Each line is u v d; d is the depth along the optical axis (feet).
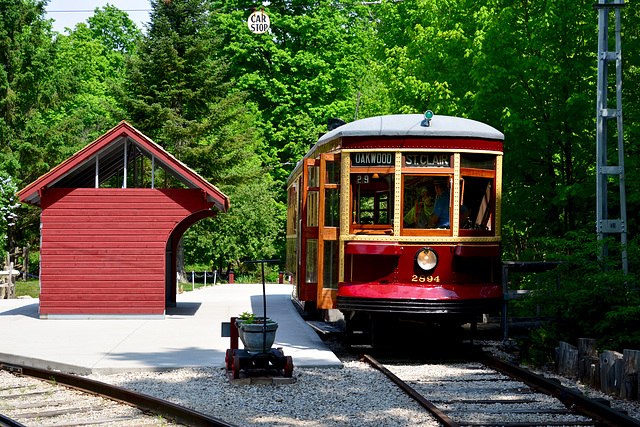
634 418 25.02
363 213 39.24
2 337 44.34
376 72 74.49
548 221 63.67
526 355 39.22
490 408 26.78
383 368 33.83
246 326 31.55
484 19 59.52
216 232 121.08
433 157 38.70
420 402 26.86
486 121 62.49
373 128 38.91
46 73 118.11
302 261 42.93
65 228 55.16
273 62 131.75
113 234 55.26
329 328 53.11
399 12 95.91
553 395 28.81
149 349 39.37
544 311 42.70
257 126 134.72
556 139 60.23
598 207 45.85
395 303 37.58
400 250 38.29
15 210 111.34
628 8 57.31
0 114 117.29
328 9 131.54
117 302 55.16
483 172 39.78
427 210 38.75
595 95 59.06
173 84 108.47
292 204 62.49
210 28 114.52
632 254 40.42
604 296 38.37
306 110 133.28
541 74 57.26
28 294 85.40
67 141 119.65
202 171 111.24
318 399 28.07
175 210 55.36
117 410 26.32
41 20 119.34
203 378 32.01
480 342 44.98
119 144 55.88
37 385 31.42
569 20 58.49
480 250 39.24
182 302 72.23
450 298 37.81
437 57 67.26
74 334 45.85
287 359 31.55
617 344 36.11
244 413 25.84
